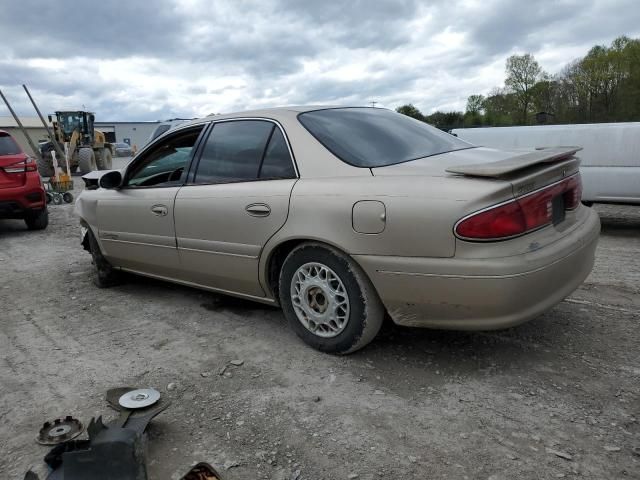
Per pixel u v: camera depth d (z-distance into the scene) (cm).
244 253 357
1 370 339
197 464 224
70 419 270
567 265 291
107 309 451
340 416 270
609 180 745
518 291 266
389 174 302
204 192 382
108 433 229
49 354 361
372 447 244
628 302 420
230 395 295
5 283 548
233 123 387
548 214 291
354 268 305
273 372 319
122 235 459
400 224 281
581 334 356
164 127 1317
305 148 338
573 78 5159
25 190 830
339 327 323
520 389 288
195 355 349
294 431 259
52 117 2225
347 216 300
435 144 362
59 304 470
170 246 414
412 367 317
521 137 820
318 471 230
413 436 251
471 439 247
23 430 269
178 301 463
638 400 274
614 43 5178
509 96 5775
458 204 266
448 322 286
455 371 311
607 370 306
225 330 389
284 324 394
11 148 845
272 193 337
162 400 283
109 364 341
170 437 258
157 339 380
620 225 821
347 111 381
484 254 264
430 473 226
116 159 3853
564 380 296
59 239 802
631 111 4619
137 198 438
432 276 276
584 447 239
